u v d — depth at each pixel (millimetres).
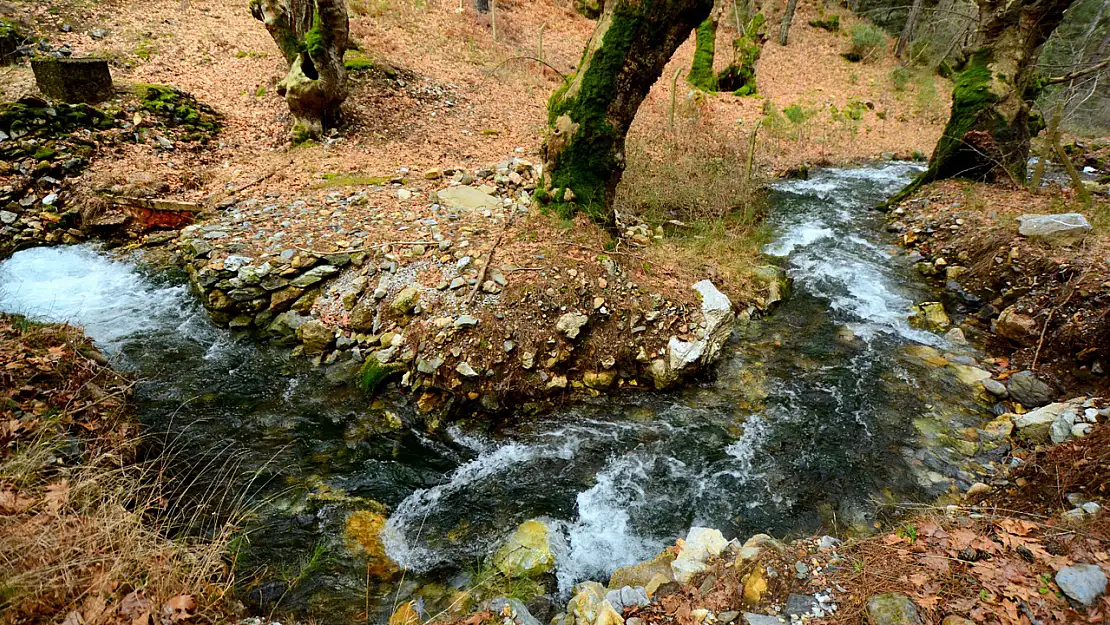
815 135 15469
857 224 9773
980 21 9703
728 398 5352
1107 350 5164
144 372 5156
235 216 7055
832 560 3227
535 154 9945
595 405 5164
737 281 6781
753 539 3484
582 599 3150
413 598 3391
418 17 16219
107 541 2885
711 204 9305
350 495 4152
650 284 5855
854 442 4785
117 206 7250
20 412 3785
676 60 19047
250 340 5715
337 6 9023
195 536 3537
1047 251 6613
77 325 5547
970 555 3049
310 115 9531
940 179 10117
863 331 6520
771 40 23453
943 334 6445
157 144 8422
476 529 3943
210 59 11547
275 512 3930
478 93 13227
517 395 5027
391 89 11906
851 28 25719
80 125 7965
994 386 5344
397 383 5137
